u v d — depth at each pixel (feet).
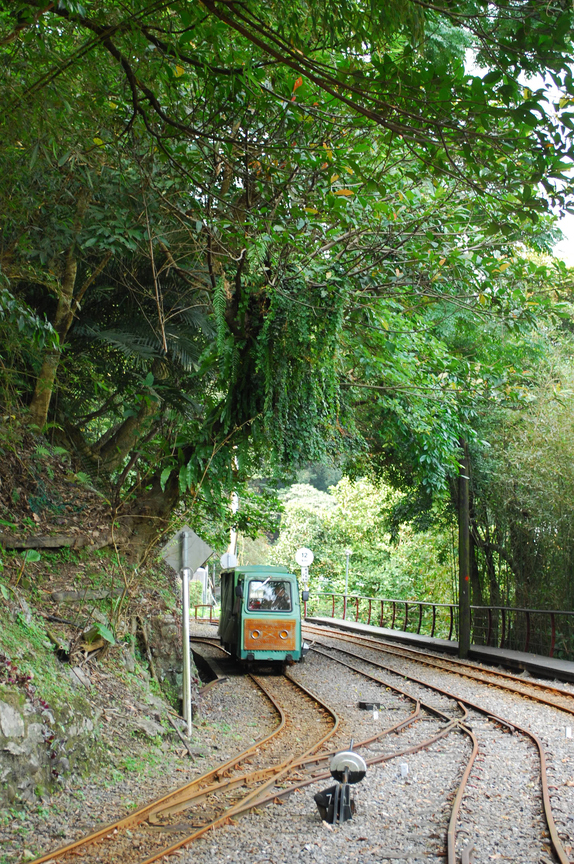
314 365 39.52
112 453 49.65
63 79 25.44
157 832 19.27
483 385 52.06
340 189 29.68
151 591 40.06
